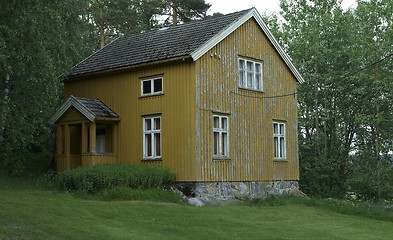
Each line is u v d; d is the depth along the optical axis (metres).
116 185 22.98
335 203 26.80
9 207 17.73
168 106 25.58
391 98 38.22
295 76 31.00
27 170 29.50
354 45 39.12
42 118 27.75
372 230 20.03
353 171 40.56
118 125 27.52
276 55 29.97
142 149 26.38
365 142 41.25
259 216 21.72
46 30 22.61
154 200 22.50
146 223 17.73
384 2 38.09
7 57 18.94
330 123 41.38
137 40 29.75
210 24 27.42
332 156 40.00
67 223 16.16
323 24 39.75
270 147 28.83
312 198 28.73
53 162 31.89
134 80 27.16
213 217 20.20
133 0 46.41
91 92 29.09
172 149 25.25
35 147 35.28
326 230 19.17
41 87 23.27
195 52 24.55
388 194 38.25
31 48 21.09
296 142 30.83
